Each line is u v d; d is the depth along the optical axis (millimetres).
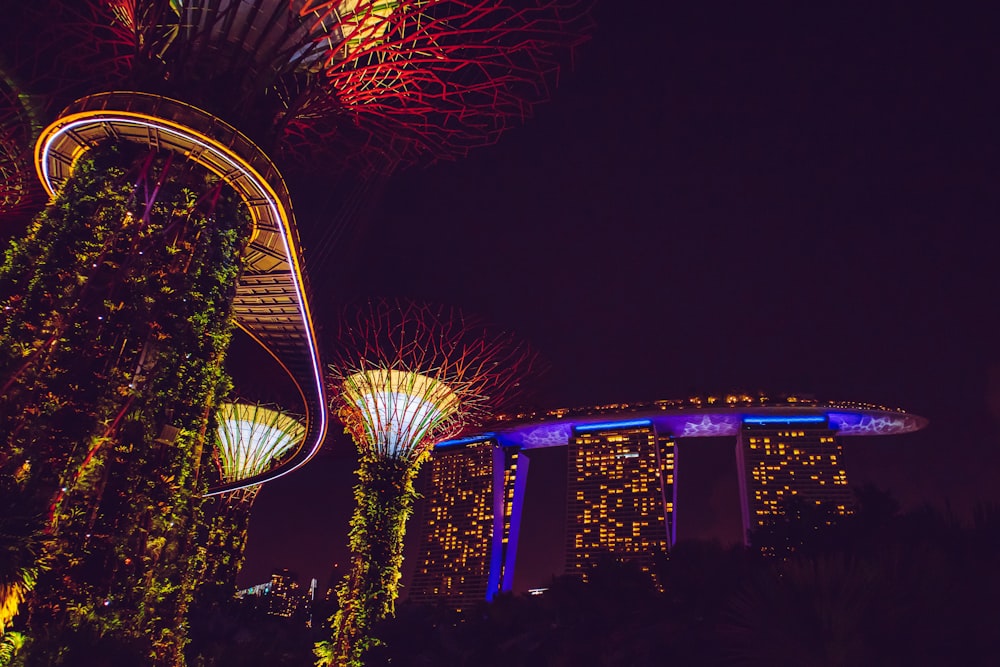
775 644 6840
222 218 18047
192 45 17812
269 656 29594
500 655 34312
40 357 14625
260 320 32125
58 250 15781
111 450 14656
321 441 47062
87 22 18156
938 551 7297
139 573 14570
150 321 15867
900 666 6383
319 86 19359
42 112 19531
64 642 10484
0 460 13547
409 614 42875
